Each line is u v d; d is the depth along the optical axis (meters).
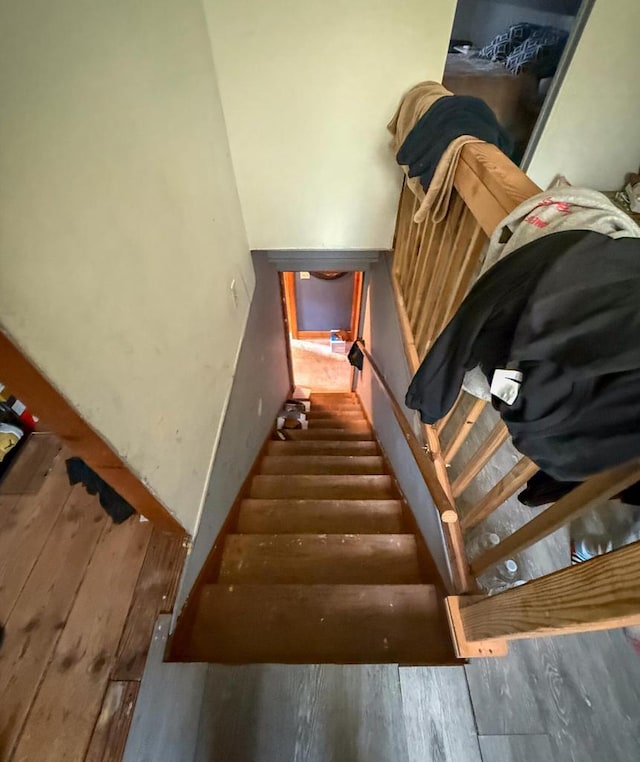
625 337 0.50
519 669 1.25
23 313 0.61
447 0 1.60
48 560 1.32
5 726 1.04
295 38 1.68
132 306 0.95
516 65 2.11
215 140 1.75
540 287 0.58
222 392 1.75
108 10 0.85
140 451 1.00
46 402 0.71
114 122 0.87
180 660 1.23
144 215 1.02
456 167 1.22
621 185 2.53
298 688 1.20
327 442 3.15
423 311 1.77
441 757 1.11
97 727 1.04
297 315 5.71
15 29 0.58
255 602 1.47
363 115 1.93
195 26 1.48
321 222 2.37
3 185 0.56
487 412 1.89
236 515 2.02
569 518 0.81
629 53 2.00
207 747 1.10
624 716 1.19
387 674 1.22
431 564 1.58
